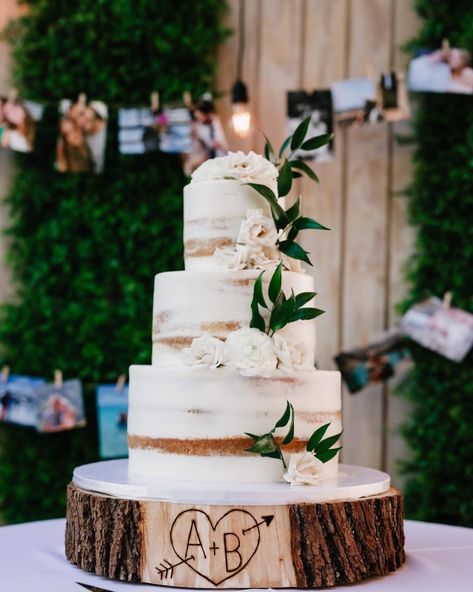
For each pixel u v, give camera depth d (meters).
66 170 3.10
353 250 3.37
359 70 3.40
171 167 3.30
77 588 1.62
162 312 1.93
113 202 3.28
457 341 3.07
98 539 1.71
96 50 3.26
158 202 3.29
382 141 3.37
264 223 1.89
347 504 1.67
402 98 3.03
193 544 1.64
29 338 3.23
